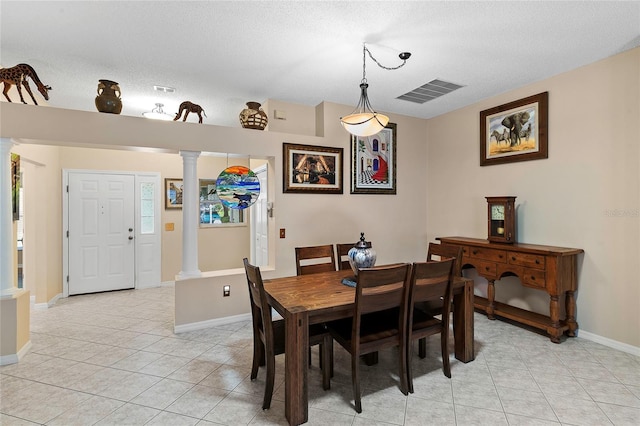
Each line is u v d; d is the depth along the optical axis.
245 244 6.05
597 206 2.99
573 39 2.61
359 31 2.49
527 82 3.49
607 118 2.92
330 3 2.15
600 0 2.11
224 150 3.52
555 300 2.95
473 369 2.53
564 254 2.92
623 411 2.00
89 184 4.87
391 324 2.38
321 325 2.40
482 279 4.13
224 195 3.61
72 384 2.34
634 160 2.76
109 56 2.85
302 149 3.97
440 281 2.33
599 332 2.98
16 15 2.24
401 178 4.72
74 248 4.77
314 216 4.08
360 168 4.39
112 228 5.02
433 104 4.23
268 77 3.33
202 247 5.70
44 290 4.18
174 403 2.12
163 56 2.86
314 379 2.41
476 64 3.05
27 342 2.90
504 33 2.52
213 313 3.50
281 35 2.54
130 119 3.11
